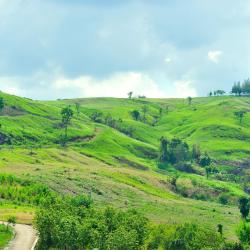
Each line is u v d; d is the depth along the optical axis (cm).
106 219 13300
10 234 14300
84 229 11794
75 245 11869
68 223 11912
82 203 17375
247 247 14875
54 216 12319
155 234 14600
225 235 19412
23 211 18062
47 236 12412
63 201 17250
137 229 13312
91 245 11725
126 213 14262
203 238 14188
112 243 11231
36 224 12775
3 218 16612
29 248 12938
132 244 11288
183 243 14212
